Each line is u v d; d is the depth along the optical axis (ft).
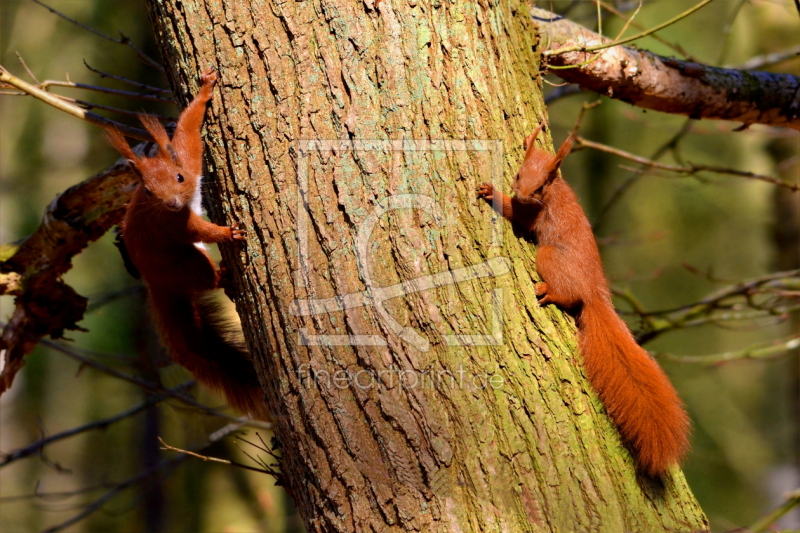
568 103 70.69
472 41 20.74
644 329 41.14
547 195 22.26
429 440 18.69
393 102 19.62
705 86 31.86
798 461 61.62
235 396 27.50
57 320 34.96
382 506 18.67
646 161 37.14
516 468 18.83
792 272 39.52
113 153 76.59
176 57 21.08
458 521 18.43
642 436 20.42
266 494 58.70
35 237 32.68
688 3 73.00
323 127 19.53
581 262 22.45
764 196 61.82
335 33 19.71
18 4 74.43
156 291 27.66
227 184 20.45
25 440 93.76
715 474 74.43
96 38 63.31
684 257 75.36
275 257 19.67
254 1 20.02
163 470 58.54
